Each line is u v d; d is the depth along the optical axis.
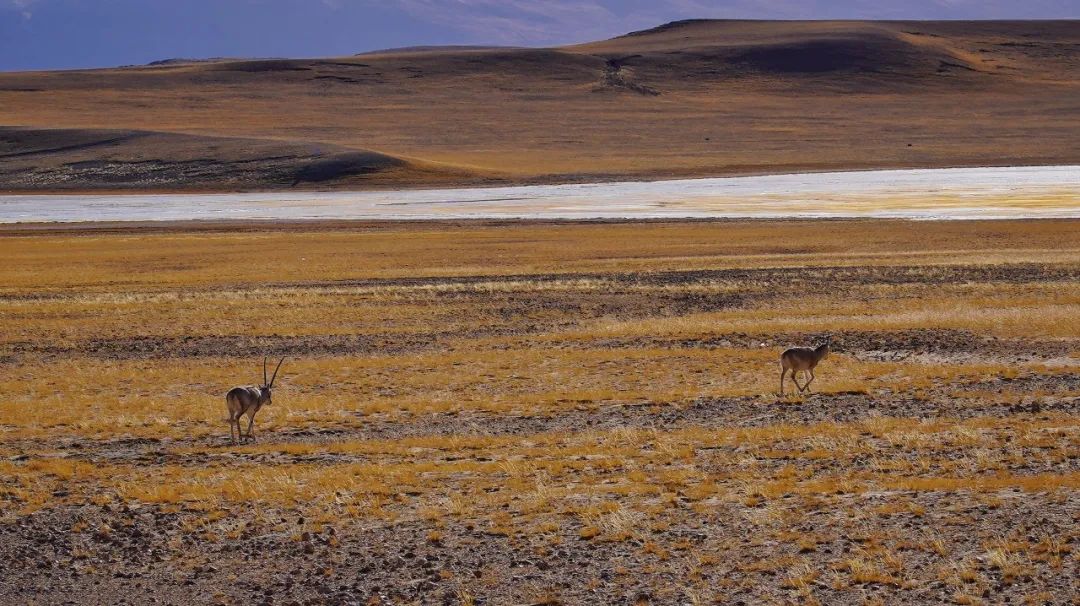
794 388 64.75
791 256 151.75
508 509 37.53
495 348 86.75
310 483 42.31
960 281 119.88
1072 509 33.72
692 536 33.50
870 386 64.06
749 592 28.83
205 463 48.56
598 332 92.56
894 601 27.66
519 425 56.97
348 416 60.31
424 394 66.94
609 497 38.62
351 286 129.75
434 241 188.38
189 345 92.00
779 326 92.19
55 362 84.81
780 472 41.56
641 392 64.81
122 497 41.25
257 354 87.19
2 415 61.75
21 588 31.20
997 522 33.03
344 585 30.72
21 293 129.25
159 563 33.16
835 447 46.25
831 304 106.88
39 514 38.72
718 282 124.81
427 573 31.39
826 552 31.55
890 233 180.50
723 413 58.12
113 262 165.50
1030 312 93.25
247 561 33.06
